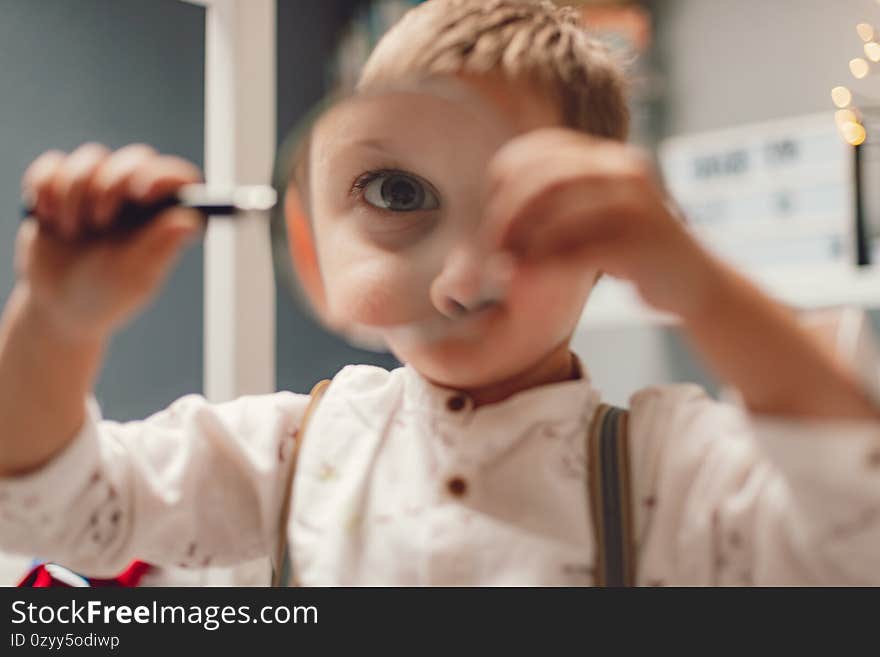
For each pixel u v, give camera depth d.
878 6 1.53
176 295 1.21
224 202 0.43
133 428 0.61
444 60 0.54
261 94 1.27
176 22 1.27
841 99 1.45
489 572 0.53
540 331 0.53
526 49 0.55
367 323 0.48
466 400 0.58
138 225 0.42
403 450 0.58
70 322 0.45
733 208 1.58
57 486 0.50
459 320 0.51
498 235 0.43
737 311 0.43
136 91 1.23
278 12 1.43
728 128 1.74
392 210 0.48
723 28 1.76
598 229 0.41
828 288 1.43
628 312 1.68
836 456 0.42
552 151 0.42
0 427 0.49
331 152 0.45
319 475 0.59
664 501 0.53
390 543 0.55
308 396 0.66
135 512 0.57
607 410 0.59
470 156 0.47
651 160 0.44
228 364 1.20
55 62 1.16
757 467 0.50
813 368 0.43
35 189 0.42
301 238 0.45
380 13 1.37
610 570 0.53
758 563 0.48
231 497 0.60
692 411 0.56
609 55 0.64
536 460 0.55
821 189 1.47
